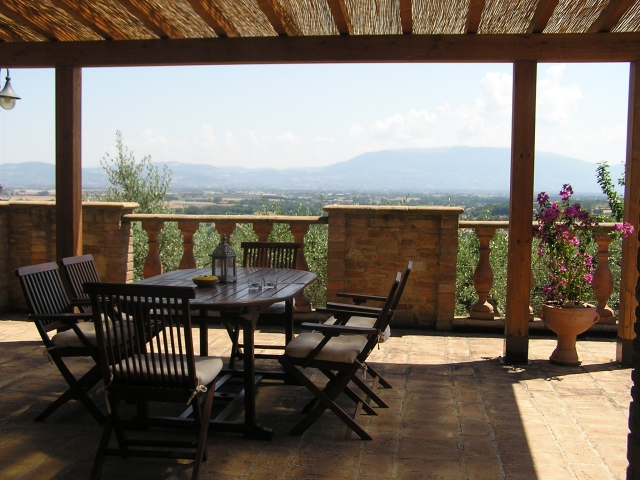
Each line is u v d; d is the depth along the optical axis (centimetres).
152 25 482
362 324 426
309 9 461
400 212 621
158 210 1002
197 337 603
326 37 511
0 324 652
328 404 349
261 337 606
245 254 545
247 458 320
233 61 522
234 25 497
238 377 459
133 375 298
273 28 499
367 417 384
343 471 305
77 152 557
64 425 367
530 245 508
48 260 692
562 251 509
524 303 511
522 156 500
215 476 299
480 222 624
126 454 296
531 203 505
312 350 346
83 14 461
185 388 293
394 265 634
